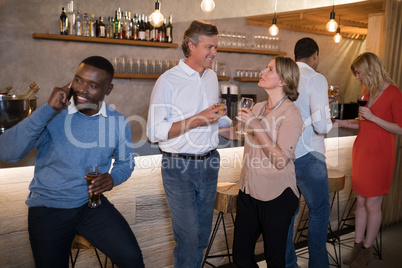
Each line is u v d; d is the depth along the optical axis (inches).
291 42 213.8
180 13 177.3
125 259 67.6
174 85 79.7
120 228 68.6
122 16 157.5
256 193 80.1
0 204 81.4
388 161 108.5
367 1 132.3
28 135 61.7
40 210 65.9
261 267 109.9
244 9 196.9
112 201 93.2
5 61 141.1
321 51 226.5
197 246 84.7
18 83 144.3
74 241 71.4
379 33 148.9
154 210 99.7
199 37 77.7
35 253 66.2
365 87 114.9
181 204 81.8
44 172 66.5
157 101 79.3
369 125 109.8
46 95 149.9
